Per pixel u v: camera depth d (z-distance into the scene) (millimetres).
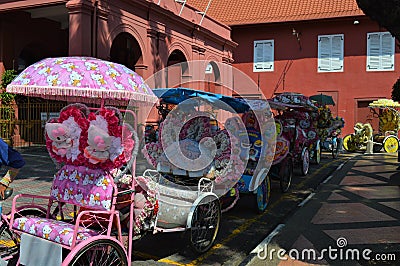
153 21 16219
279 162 9352
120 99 4801
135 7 15203
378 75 22812
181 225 5359
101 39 13484
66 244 3945
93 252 4047
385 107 19094
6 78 16953
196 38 19625
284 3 25125
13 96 17125
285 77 24547
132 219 4582
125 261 4293
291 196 9484
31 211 4836
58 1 14469
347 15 22672
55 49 19922
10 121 17062
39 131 17422
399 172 12953
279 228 6719
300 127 12828
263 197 7996
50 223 4242
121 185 4785
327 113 15422
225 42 22344
